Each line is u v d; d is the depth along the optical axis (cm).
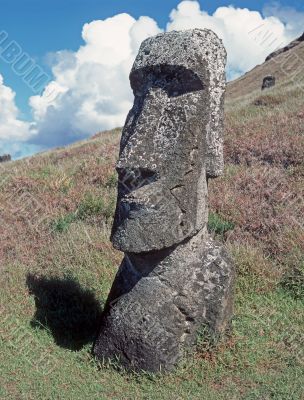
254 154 1195
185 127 486
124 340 510
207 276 524
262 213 894
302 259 713
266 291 670
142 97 509
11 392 474
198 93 493
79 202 1002
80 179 1170
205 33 512
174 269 511
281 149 1152
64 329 599
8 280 689
